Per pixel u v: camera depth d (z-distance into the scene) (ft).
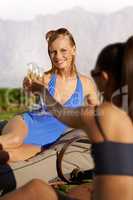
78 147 17.93
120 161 9.44
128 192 9.46
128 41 9.57
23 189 10.66
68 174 17.63
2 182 16.20
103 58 9.78
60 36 18.29
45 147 18.26
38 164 16.97
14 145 17.62
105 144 9.50
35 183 10.80
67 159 17.63
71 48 18.28
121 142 9.49
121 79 9.64
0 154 17.04
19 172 16.51
